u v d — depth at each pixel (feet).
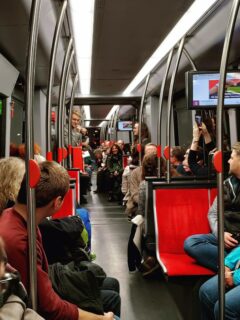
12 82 16.47
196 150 12.39
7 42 15.01
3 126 16.15
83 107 46.55
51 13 12.56
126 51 18.63
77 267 6.58
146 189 10.87
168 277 8.57
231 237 8.37
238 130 16.26
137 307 9.82
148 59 20.33
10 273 3.93
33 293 4.53
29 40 4.85
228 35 6.05
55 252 6.84
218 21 13.58
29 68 4.82
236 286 7.22
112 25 14.71
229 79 11.07
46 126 8.09
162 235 10.19
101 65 21.67
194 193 10.44
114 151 31.01
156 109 29.19
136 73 23.98
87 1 12.30
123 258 14.17
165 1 12.53
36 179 4.62
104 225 20.39
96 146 81.35
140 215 12.03
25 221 5.03
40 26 12.96
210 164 11.10
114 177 29.76
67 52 11.74
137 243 11.93
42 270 4.94
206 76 11.22
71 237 6.89
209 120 12.34
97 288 5.82
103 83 27.32
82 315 5.20
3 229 4.86
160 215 10.29
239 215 8.61
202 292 7.55
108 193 32.24
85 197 30.96
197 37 15.84
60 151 11.76
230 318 6.54
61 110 11.78
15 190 6.41
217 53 16.46
